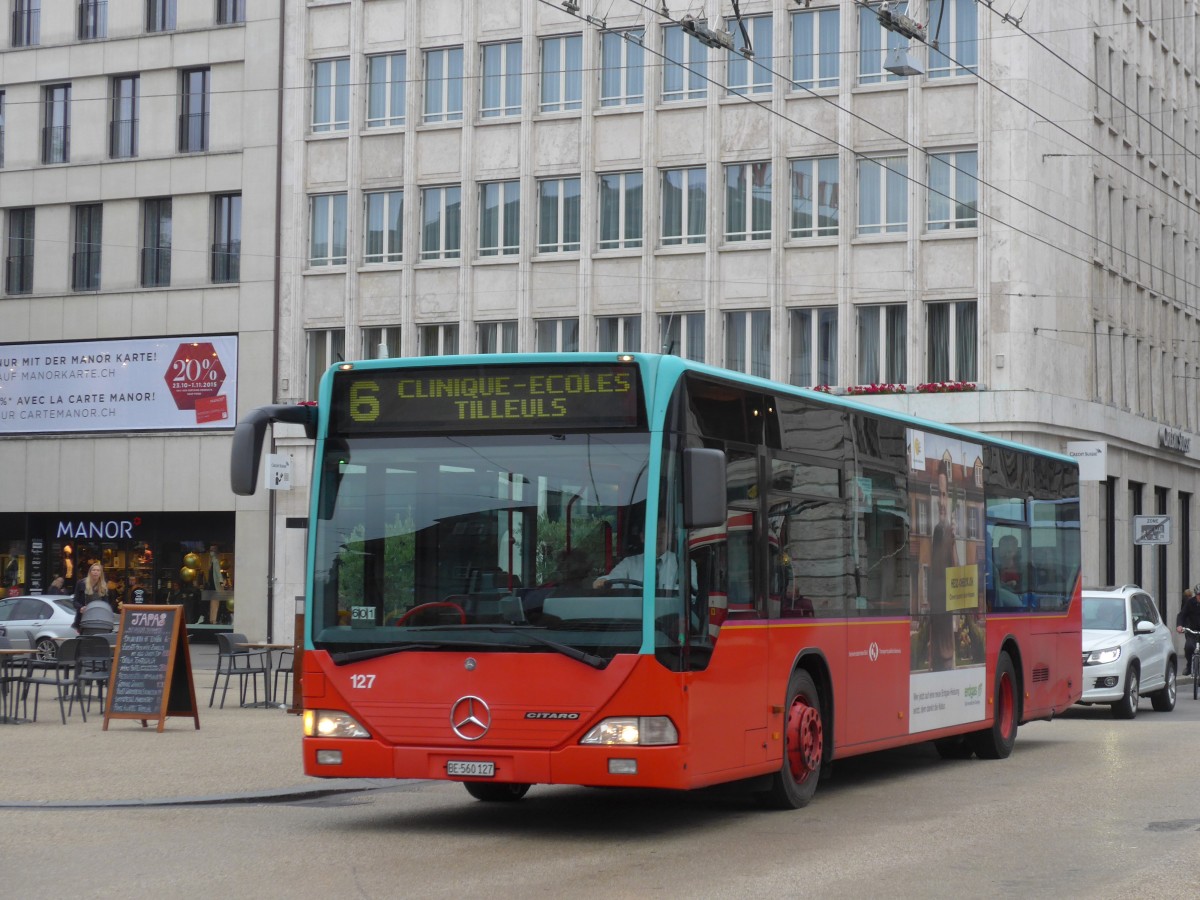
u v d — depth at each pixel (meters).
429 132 44.12
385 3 44.50
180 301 45.91
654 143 42.09
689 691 11.57
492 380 12.00
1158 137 51.69
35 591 47.19
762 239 41.50
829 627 14.19
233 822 12.61
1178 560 52.84
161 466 45.72
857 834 12.17
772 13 41.22
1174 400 53.03
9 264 47.81
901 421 16.17
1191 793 14.69
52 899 9.27
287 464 37.56
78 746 17.62
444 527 11.95
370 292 44.47
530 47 43.19
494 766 11.57
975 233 39.75
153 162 46.31
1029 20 39.91
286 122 45.25
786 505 13.45
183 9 46.22
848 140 40.72
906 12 39.94
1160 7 52.00
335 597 12.12
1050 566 20.91
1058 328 41.53
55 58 47.28
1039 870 10.45
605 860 10.85
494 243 43.72
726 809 13.71
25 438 47.06
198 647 45.31
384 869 10.40
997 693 18.56
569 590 11.59
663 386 11.70
